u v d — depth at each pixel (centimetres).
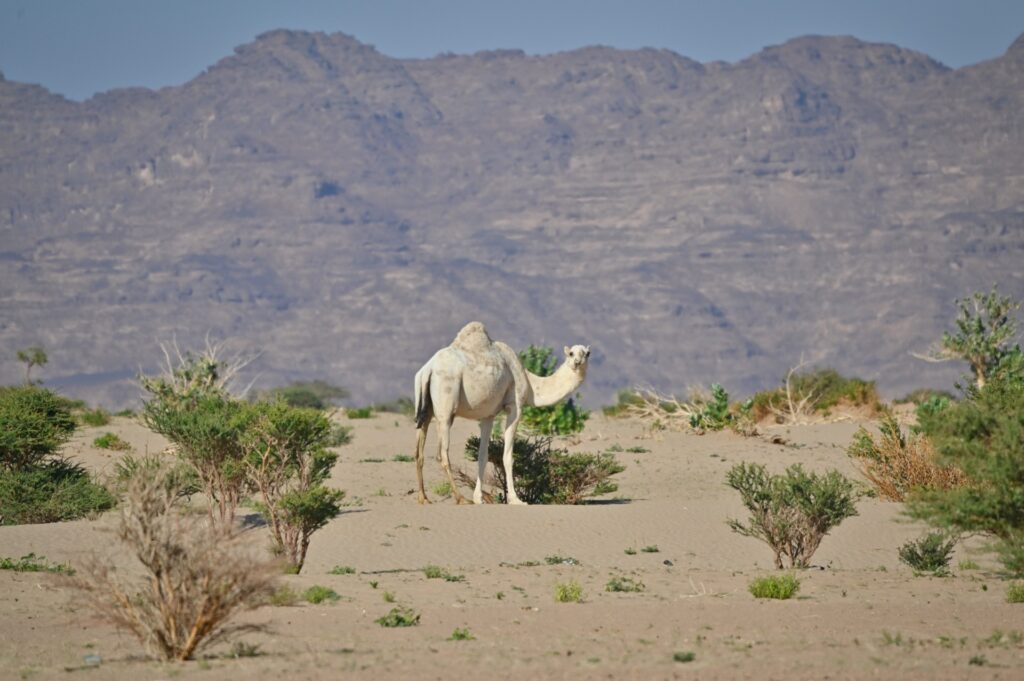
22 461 10656
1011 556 7219
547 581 7575
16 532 9169
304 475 8738
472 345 10375
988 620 6131
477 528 9375
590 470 11025
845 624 6050
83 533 9125
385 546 8825
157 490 5575
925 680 4684
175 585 5416
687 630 5916
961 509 6969
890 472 10738
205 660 5341
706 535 9375
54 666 5275
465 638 5759
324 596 6875
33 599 7000
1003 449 6969
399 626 6100
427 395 10375
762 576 7756
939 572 7925
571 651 5384
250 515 9812
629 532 9369
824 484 8300
